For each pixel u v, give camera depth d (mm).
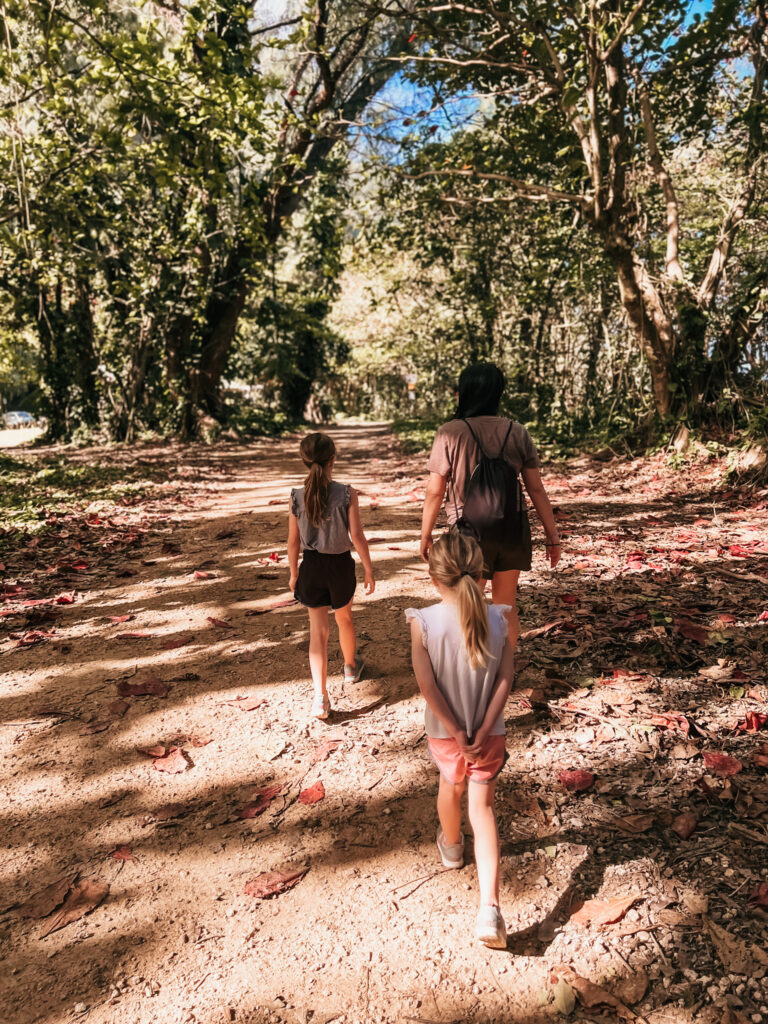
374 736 3902
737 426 11664
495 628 2578
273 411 34531
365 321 41438
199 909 2762
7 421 52531
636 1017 2219
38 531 9094
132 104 11133
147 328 24000
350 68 21203
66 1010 2357
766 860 2814
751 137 12141
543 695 4113
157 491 13062
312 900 2785
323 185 23031
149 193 21625
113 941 2629
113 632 5656
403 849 3033
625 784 3330
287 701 4336
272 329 31109
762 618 4875
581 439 16203
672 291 12641
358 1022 2270
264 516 10180
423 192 15352
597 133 11352
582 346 19641
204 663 4965
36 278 23188
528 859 2910
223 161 14648
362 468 16312
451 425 3592
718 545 6938
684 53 11938
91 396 27859
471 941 2549
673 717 3775
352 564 4086
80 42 12094
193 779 3592
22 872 3002
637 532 7801
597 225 12352
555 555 3729
